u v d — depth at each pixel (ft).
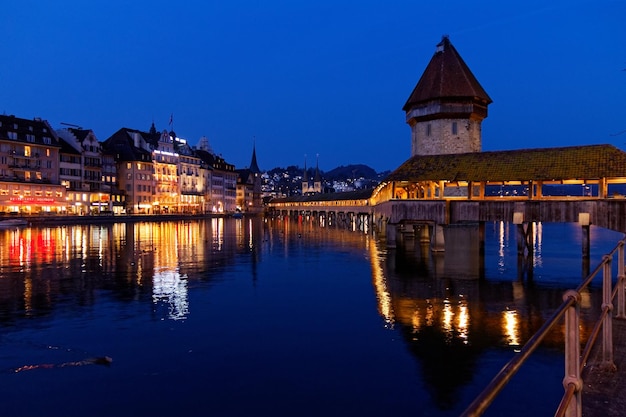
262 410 36.45
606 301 24.21
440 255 129.90
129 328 57.88
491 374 43.11
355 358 47.52
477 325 59.31
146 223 330.13
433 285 86.94
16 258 126.41
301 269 107.24
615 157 112.88
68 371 43.86
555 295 77.71
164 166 440.45
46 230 240.53
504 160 126.41
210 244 170.50
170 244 169.37
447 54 184.65
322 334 55.52
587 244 113.09
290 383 41.37
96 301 73.00
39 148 317.22
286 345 51.57
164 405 37.17
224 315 64.39
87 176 359.87
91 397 38.52
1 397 38.40
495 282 89.97
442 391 39.75
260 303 71.92
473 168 127.24
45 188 314.96
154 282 89.97
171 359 47.11
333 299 74.79
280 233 232.32
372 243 171.53
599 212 108.88
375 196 245.65
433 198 135.44
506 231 258.78
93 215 338.13
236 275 98.78
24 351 49.11
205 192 518.78
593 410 19.98
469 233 156.15
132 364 45.70
